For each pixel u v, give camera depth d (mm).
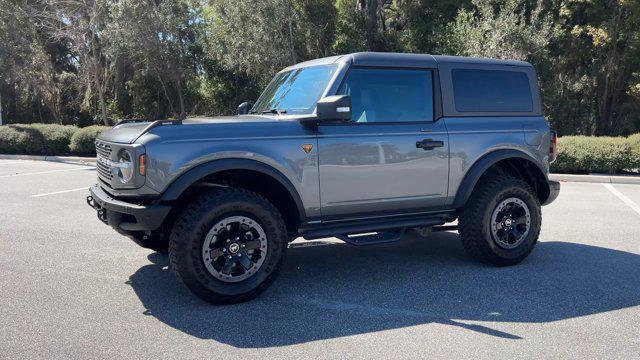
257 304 4598
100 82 27078
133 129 4676
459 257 6098
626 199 10312
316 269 5629
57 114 28438
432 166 5312
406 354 3646
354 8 24953
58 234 7023
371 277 5355
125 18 21141
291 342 3838
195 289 4410
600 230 7504
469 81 5609
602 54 20938
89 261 5824
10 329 4031
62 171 14055
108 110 26422
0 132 18531
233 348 3742
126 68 26609
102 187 5094
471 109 5578
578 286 5066
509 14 19094
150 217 4312
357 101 5062
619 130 21688
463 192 5457
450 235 7230
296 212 4855
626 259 6016
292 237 5039
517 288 5012
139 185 4309
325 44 23375
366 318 4289
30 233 7070
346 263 5859
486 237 5527
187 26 22656
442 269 5621
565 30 20812
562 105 21844
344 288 5016
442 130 5363
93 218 8008
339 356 3619
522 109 5875
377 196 5121
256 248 4613
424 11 25000
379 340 3873
